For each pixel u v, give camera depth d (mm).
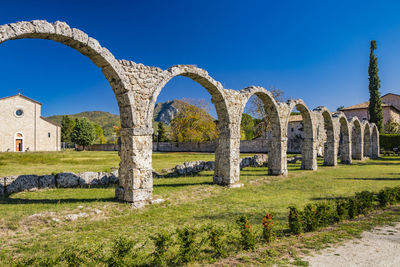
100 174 16062
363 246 6625
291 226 7672
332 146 29062
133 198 11047
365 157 39844
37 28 8867
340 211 8992
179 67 13383
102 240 7305
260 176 20000
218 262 5902
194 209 10766
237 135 16688
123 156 11703
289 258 6008
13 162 27016
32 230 7980
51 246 6832
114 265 5234
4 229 7820
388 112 60000
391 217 9281
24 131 57625
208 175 20328
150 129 11773
